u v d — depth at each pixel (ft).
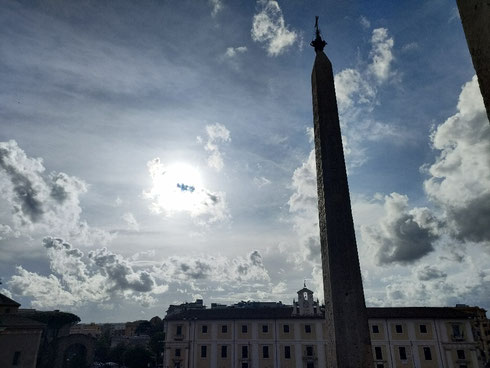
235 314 132.46
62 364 151.64
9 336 99.40
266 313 131.75
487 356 143.64
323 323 123.54
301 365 120.16
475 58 5.55
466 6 5.73
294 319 125.80
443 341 115.24
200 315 133.80
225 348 126.00
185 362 126.00
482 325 148.87
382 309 125.90
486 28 5.28
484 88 5.35
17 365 99.45
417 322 118.21
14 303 127.75
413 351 115.24
